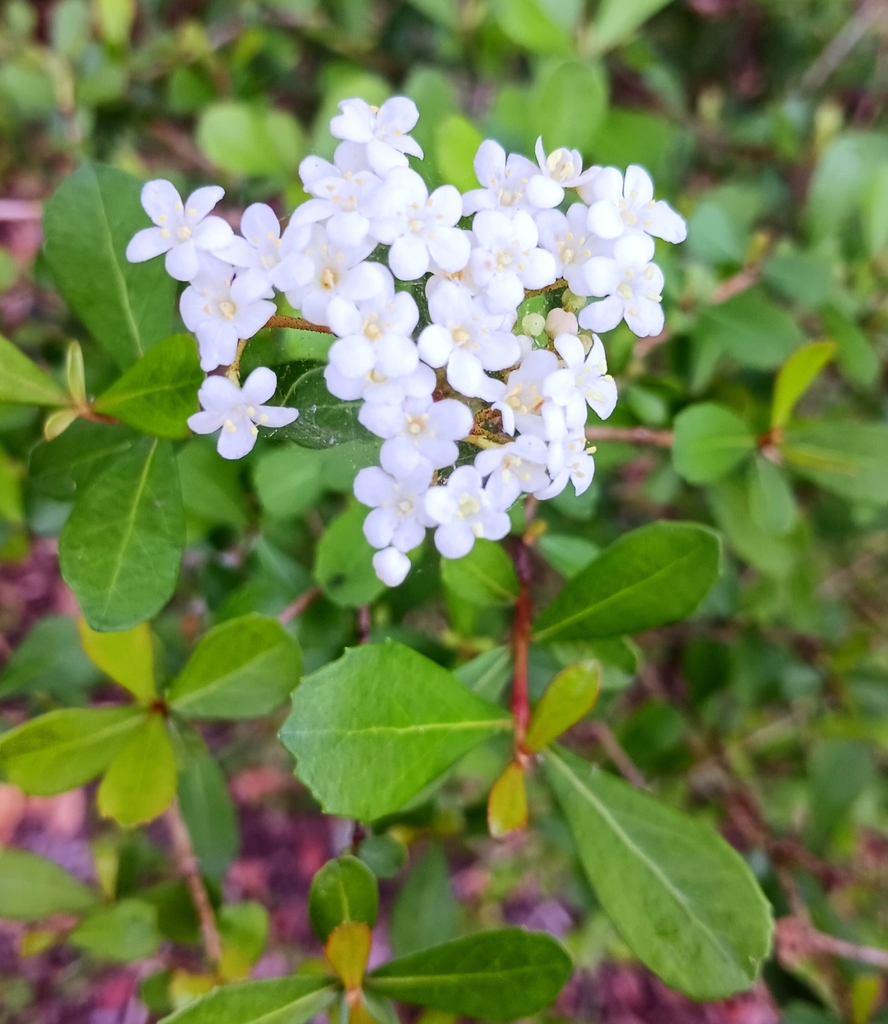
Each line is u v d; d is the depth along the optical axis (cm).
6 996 22
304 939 23
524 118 14
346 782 8
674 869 9
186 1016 8
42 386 9
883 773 18
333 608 12
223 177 17
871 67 20
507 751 14
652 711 15
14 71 16
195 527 12
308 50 19
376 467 8
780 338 13
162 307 9
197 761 11
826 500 16
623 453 13
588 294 8
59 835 23
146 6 19
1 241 25
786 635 16
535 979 8
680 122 18
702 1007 24
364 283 7
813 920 15
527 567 10
